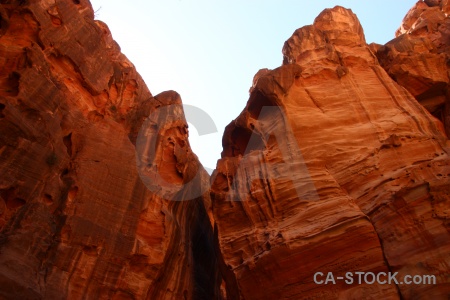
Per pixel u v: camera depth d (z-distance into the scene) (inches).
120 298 604.1
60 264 557.9
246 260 603.2
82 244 592.7
